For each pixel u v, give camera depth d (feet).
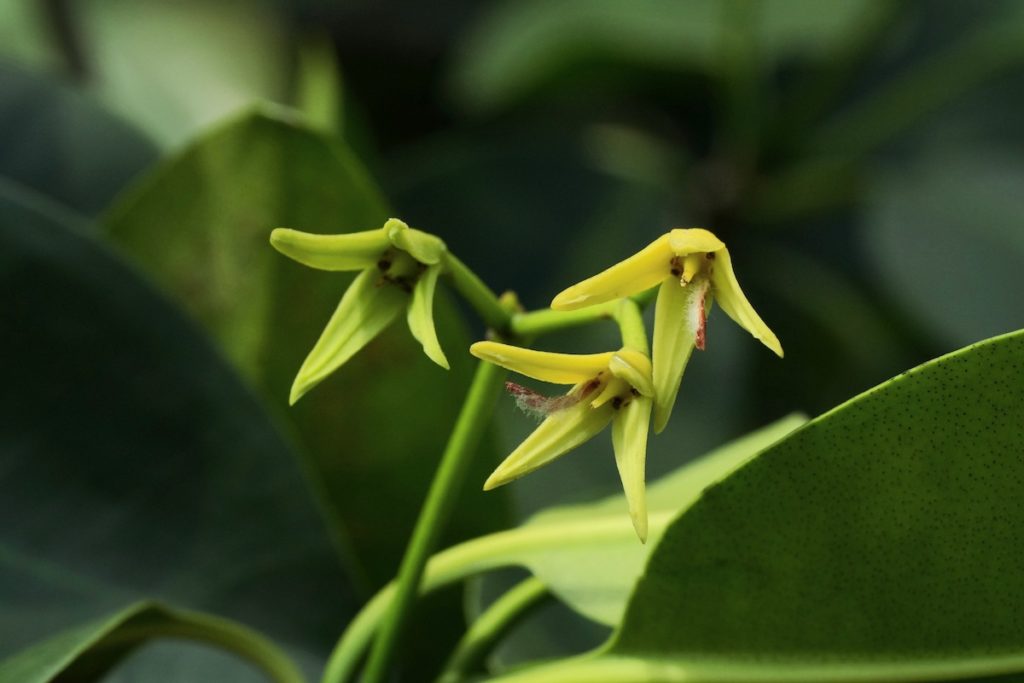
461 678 1.26
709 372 1.94
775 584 1.20
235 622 1.31
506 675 1.23
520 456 1.13
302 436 1.34
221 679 1.34
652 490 1.31
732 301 1.13
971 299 2.03
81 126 1.49
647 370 1.12
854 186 2.14
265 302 1.34
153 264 1.34
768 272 2.11
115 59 1.96
